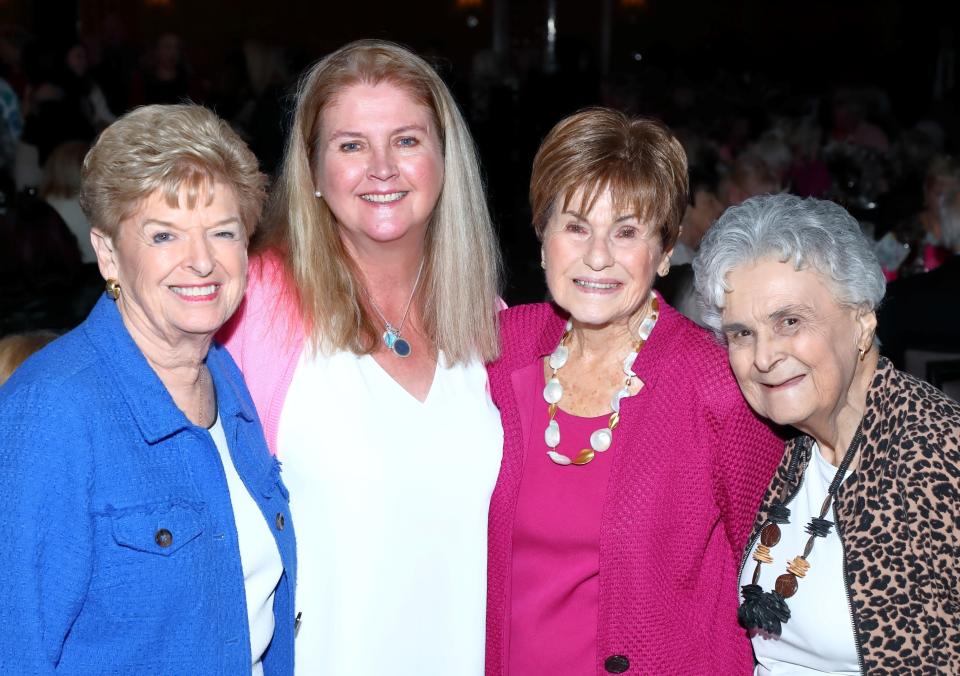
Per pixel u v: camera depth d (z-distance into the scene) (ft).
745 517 6.56
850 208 17.43
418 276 7.09
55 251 15.65
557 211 6.49
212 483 5.52
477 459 6.87
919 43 38.96
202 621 5.33
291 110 7.48
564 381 7.03
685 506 6.56
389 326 6.89
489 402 7.20
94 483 5.08
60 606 4.88
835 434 5.86
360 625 6.44
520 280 23.43
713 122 30.40
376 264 6.89
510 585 6.91
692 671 6.63
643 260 6.48
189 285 5.20
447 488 6.73
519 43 54.90
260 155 21.06
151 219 5.10
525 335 7.33
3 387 5.22
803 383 5.63
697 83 37.99
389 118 6.45
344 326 6.57
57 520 4.89
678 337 6.77
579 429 6.83
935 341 9.96
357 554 6.44
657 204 6.34
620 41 55.31
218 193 5.21
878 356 5.90
